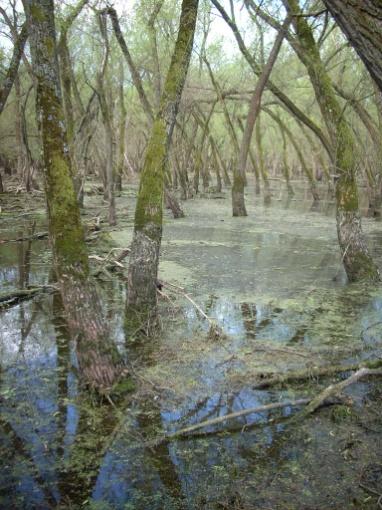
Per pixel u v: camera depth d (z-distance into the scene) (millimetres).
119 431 4395
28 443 4223
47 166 4805
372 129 19797
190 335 6559
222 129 38625
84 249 4965
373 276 8945
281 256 11453
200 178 49656
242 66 23344
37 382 5281
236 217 18391
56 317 7352
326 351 6023
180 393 5000
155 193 6609
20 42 10383
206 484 3744
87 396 4934
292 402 4559
